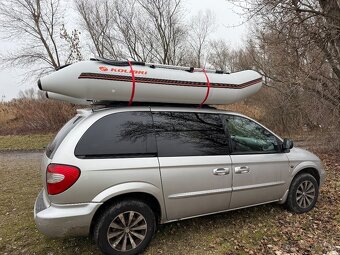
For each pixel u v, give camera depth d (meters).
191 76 3.70
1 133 15.78
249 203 4.03
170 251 3.42
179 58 24.31
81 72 3.08
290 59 8.85
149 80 3.38
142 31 22.88
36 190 6.06
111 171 3.07
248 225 4.08
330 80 9.06
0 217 4.52
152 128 3.44
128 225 3.21
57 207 2.93
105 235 3.08
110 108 3.39
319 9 8.49
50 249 3.49
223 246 3.54
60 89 3.05
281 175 4.27
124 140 3.25
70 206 2.94
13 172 7.94
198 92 3.71
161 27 23.05
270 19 8.48
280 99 13.37
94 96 3.22
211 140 3.76
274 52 9.55
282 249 3.46
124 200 3.21
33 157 10.71
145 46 23.16
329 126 9.59
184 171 3.45
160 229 3.94
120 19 22.36
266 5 8.08
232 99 4.05
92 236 3.25
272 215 4.39
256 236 3.79
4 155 11.21
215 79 3.86
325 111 9.41
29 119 16.59
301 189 4.50
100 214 3.11
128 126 3.33
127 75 3.27
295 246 3.53
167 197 3.36
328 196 5.27
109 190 3.05
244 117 4.19
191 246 3.53
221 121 3.95
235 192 3.83
